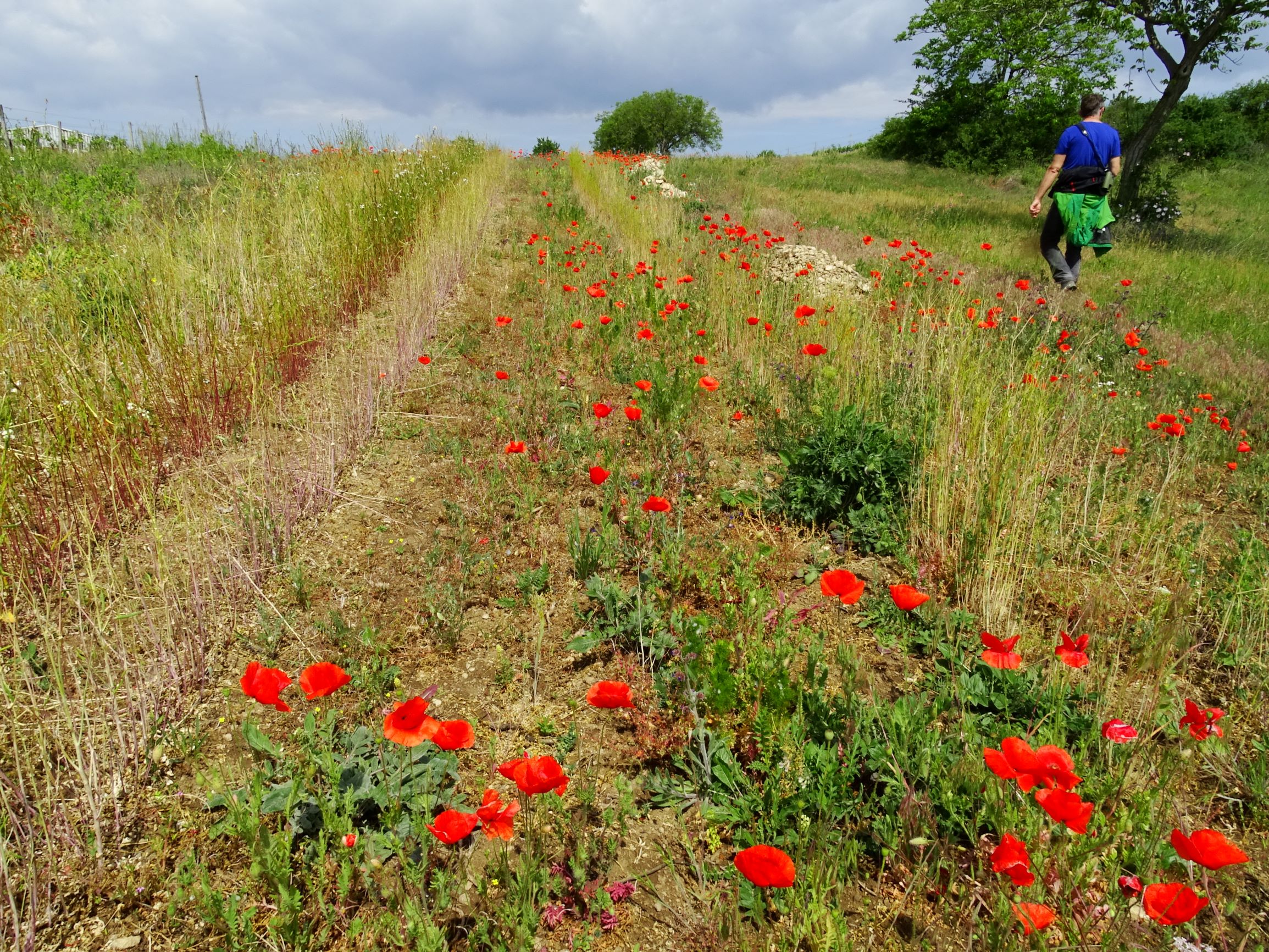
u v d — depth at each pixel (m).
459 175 11.98
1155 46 15.64
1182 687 2.65
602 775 2.24
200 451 3.79
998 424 3.46
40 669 2.46
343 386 4.50
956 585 3.05
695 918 1.83
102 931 1.72
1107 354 5.77
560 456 4.09
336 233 6.54
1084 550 3.38
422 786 2.02
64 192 8.11
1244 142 28.27
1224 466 4.43
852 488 3.58
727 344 5.84
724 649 2.17
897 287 7.34
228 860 1.92
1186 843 1.33
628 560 3.24
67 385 3.38
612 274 7.54
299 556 3.22
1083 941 1.64
